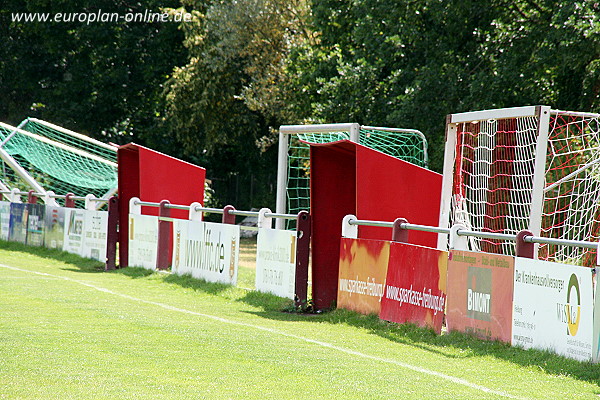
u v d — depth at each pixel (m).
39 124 95.31
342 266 39.94
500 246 48.81
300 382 21.88
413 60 90.31
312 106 95.81
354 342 30.25
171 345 27.06
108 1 145.62
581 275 24.80
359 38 89.25
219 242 48.03
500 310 28.91
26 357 24.00
